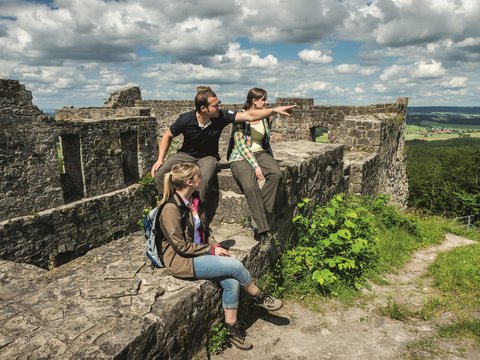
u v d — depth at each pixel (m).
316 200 5.62
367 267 5.07
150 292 2.72
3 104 9.83
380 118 12.31
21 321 2.36
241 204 4.07
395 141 15.24
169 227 2.76
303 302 4.03
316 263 4.41
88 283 2.86
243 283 2.96
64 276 3.13
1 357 2.02
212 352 3.05
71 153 12.12
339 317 3.83
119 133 13.14
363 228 5.68
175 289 2.78
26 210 10.56
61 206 11.24
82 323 2.34
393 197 15.75
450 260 5.67
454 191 22.75
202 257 2.87
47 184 11.04
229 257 2.94
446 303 4.18
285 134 19.47
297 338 3.42
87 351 2.07
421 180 28.97
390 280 4.99
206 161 3.97
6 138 9.98
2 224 9.68
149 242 2.89
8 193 10.11
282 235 4.55
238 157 3.93
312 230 4.76
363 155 11.05
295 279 4.36
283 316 3.77
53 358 2.02
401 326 3.73
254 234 3.95
